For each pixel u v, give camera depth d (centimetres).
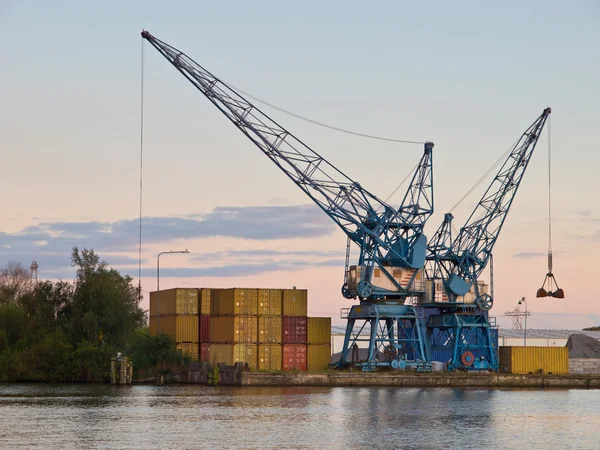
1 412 9900
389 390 13562
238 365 13850
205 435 8175
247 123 14312
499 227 15688
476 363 15300
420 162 15050
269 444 7731
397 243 14838
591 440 8394
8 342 16012
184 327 14625
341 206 14625
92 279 15900
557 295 15888
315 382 13962
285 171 14450
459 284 15188
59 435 8112
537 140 15938
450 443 8031
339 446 7712
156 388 13600
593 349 19325
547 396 13225
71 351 15338
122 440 7838
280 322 14438
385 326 15125
